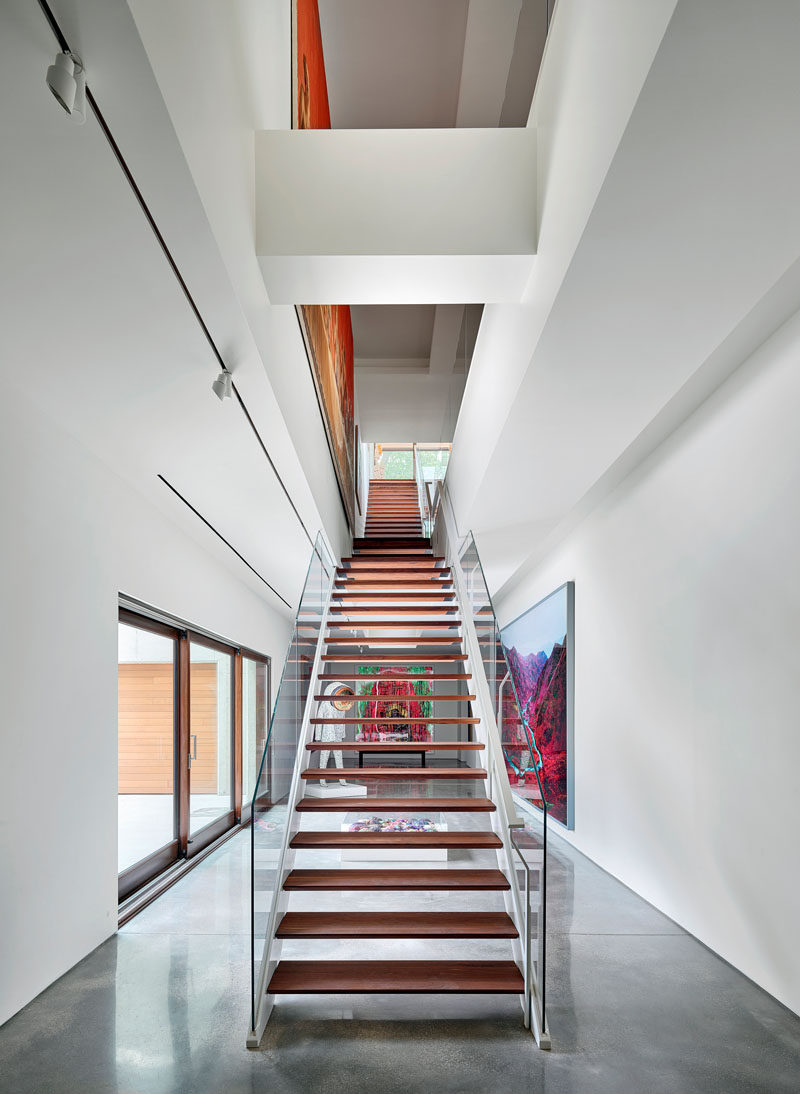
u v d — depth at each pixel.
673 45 2.55
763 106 2.80
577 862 8.02
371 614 9.87
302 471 6.68
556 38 4.25
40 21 2.22
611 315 4.22
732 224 3.45
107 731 5.52
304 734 6.05
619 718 7.26
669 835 5.97
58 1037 3.87
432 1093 3.32
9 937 4.10
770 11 2.41
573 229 3.73
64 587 4.90
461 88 8.41
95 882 5.23
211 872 7.56
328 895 6.42
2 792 4.08
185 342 4.18
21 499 4.39
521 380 5.10
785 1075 3.50
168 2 2.60
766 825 4.49
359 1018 4.12
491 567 12.23
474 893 6.53
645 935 5.53
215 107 3.39
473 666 6.89
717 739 5.14
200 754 8.69
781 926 4.31
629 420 5.77
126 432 5.17
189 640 8.20
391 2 7.91
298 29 6.01
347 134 4.66
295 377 6.18
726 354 4.85
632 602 6.94
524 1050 3.74
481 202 4.62
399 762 16.84
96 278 3.53
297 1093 3.32
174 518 7.22
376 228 4.57
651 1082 3.43
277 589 11.75
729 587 5.01
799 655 4.18
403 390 15.67
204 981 4.61
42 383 4.43
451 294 5.02
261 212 4.56
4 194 2.95
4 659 4.14
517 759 4.72
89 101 2.53
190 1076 3.47
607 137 3.18
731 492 5.02
